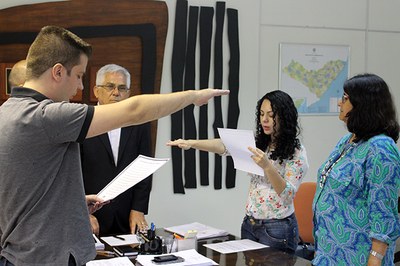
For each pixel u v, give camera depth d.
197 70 4.05
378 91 2.11
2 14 3.56
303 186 3.60
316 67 4.47
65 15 3.68
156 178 3.97
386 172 2.02
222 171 4.17
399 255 3.96
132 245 2.51
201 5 4.04
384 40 4.71
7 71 3.56
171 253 2.32
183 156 4.04
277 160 2.72
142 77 3.88
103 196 2.08
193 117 4.02
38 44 1.48
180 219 4.05
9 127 1.40
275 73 4.35
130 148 3.00
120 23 3.81
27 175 1.41
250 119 4.23
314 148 4.52
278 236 2.64
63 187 1.45
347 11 4.55
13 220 1.45
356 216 2.11
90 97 3.72
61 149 1.43
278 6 4.31
